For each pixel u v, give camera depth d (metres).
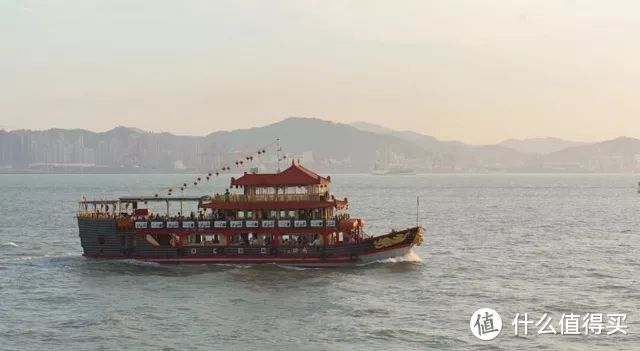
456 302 75.69
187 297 78.38
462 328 65.75
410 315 70.31
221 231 96.19
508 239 135.00
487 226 164.00
